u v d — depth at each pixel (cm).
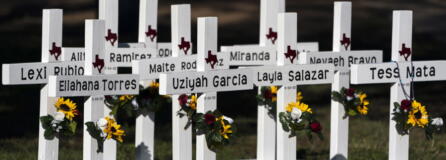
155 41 830
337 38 801
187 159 766
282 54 749
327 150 1012
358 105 796
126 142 1034
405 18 770
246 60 847
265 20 870
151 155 792
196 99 732
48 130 700
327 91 1453
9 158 919
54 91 645
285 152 750
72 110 708
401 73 769
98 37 679
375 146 1034
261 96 796
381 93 1434
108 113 770
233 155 973
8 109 1259
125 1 1847
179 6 765
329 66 764
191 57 766
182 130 760
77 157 937
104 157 761
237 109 1309
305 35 2044
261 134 802
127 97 770
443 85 1491
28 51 1809
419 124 767
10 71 689
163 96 786
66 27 2111
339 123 795
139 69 731
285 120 742
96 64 678
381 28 2098
